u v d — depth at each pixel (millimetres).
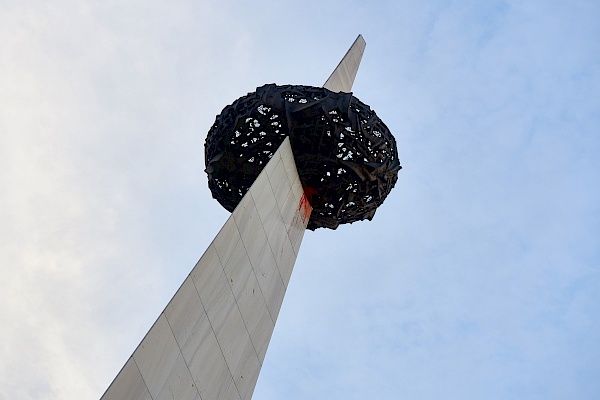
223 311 20406
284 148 26969
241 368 21391
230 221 21297
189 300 18578
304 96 28359
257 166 28719
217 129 29031
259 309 22938
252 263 22656
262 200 23984
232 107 28734
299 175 28641
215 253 20203
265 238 23906
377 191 29750
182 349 18016
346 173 28750
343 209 29891
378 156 29000
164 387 17141
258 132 28406
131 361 16031
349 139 28250
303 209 28453
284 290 25344
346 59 35906
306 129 28016
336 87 33562
